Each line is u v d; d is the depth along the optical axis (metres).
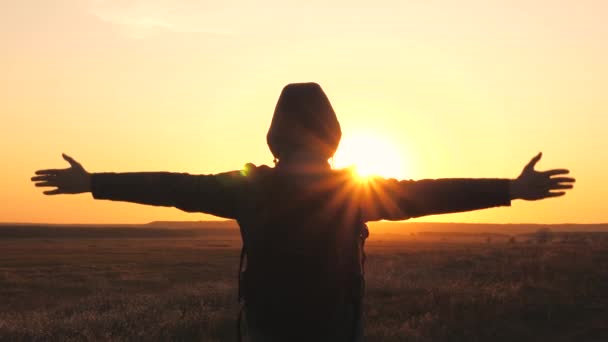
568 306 15.43
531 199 2.59
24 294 29.88
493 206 2.64
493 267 29.59
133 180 2.75
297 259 2.75
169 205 2.82
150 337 11.82
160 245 111.75
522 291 17.69
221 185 2.81
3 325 13.10
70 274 42.50
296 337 2.75
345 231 2.76
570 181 2.56
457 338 12.13
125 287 31.94
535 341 12.33
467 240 141.75
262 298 2.76
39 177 2.70
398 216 2.73
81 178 2.71
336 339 2.77
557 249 48.47
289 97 2.88
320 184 2.79
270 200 2.79
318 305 2.74
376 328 12.42
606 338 12.55
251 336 2.83
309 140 2.84
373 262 41.84
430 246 90.06
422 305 15.44
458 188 2.64
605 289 19.09
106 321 13.33
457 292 17.83
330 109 2.92
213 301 17.16
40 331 12.50
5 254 75.44
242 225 2.84
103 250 88.12
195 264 54.91
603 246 50.06
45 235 176.88
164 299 18.00
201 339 11.74
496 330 12.68
